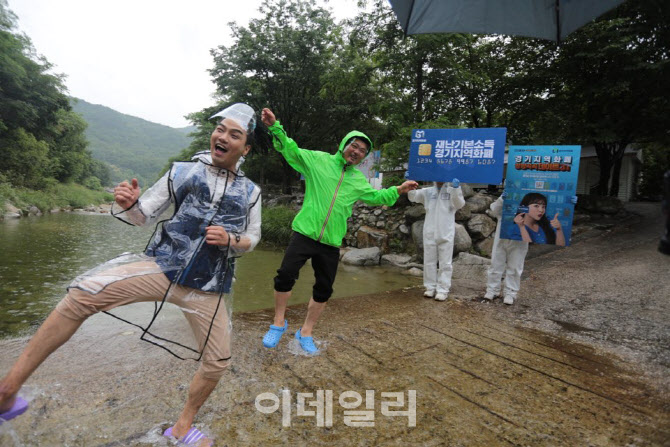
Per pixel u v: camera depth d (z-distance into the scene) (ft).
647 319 12.35
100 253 26.50
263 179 78.38
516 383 7.66
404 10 9.30
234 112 5.15
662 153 60.95
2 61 77.20
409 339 9.83
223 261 5.07
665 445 5.73
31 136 87.71
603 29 31.32
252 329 10.02
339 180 8.82
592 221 34.50
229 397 6.53
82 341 8.61
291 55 54.80
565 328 11.41
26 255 24.26
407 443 5.54
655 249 23.98
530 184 13.37
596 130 34.99
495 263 14.44
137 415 5.75
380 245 28.32
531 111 40.70
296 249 8.68
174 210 5.12
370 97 53.11
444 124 28.09
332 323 10.95
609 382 7.88
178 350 8.21
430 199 14.71
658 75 30.91
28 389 4.84
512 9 8.84
